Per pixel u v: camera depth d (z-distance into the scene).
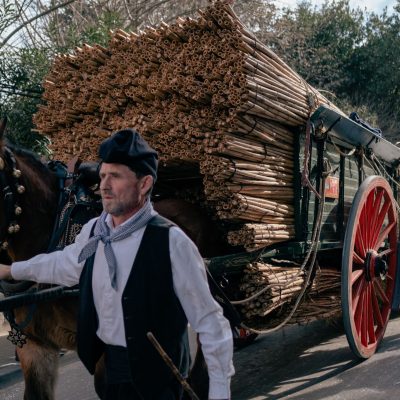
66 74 4.14
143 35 3.80
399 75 21.34
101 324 2.16
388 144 5.55
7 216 3.13
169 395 2.16
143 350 2.08
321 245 4.51
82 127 4.20
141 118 3.84
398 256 5.43
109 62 3.96
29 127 9.45
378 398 3.94
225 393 2.06
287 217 4.18
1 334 7.47
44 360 3.28
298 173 4.21
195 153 3.68
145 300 2.06
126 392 2.15
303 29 19.14
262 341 6.04
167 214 3.96
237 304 3.68
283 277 3.96
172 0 14.94
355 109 19.11
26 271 2.40
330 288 4.80
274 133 3.94
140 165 2.08
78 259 2.19
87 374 5.49
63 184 3.45
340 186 4.86
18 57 9.67
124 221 2.14
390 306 5.35
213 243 4.06
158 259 2.07
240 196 3.66
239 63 3.50
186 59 3.66
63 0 12.61
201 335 2.10
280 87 3.85
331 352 5.29
